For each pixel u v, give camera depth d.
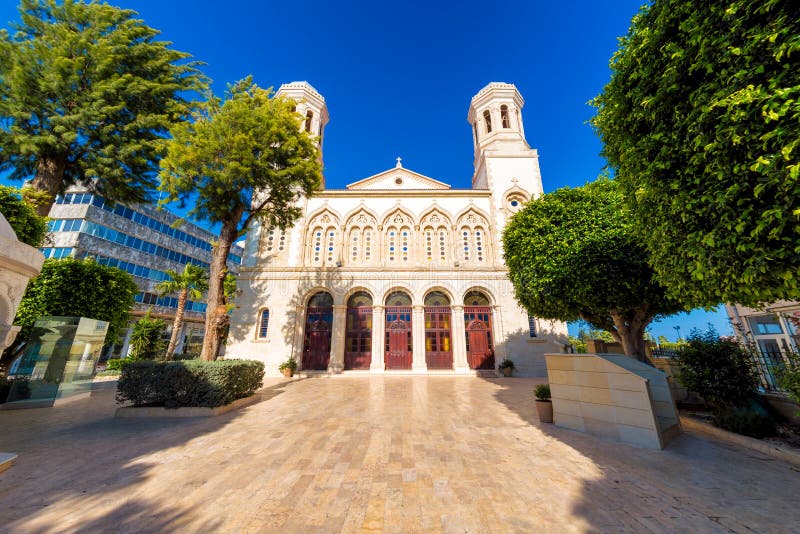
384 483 4.30
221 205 11.59
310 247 22.31
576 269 8.73
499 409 9.36
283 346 19.69
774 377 7.11
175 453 5.51
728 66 3.69
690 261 4.62
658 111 4.62
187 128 11.08
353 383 15.69
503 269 20.91
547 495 3.93
